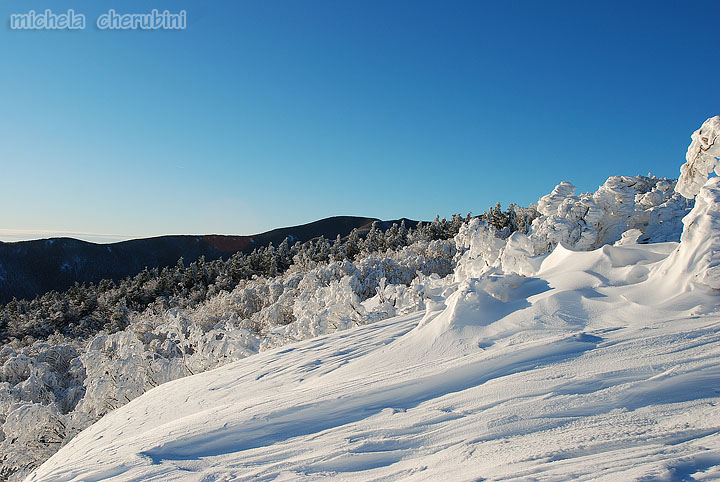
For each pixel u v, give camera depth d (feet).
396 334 24.08
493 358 14.57
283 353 27.94
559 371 12.34
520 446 9.04
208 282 219.82
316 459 11.11
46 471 17.54
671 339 12.60
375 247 211.00
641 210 43.60
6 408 54.19
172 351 63.41
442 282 38.50
